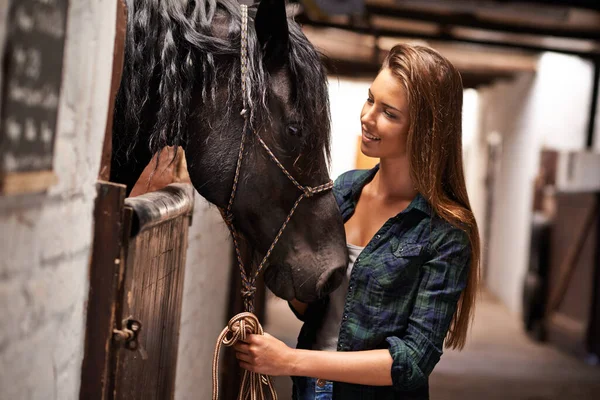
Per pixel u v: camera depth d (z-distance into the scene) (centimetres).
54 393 116
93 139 126
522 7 570
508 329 832
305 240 165
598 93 784
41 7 97
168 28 156
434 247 172
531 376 605
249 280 168
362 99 1127
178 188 191
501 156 1107
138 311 150
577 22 632
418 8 628
